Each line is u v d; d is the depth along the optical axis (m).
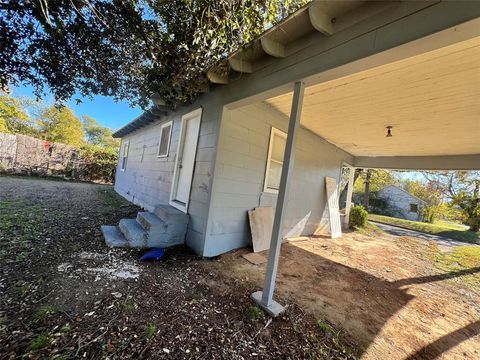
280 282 2.99
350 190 8.58
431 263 4.98
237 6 2.29
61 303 1.91
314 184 6.17
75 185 10.58
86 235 3.68
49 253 2.85
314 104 3.65
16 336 1.51
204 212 3.59
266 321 2.09
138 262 2.98
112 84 3.39
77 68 3.06
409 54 1.68
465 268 4.79
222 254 3.74
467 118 3.40
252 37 2.37
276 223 2.34
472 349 2.13
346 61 1.87
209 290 2.52
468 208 12.32
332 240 6.04
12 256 2.64
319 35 2.08
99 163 13.66
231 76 3.13
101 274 2.51
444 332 2.35
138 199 7.09
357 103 3.38
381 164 7.44
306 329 2.06
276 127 4.58
